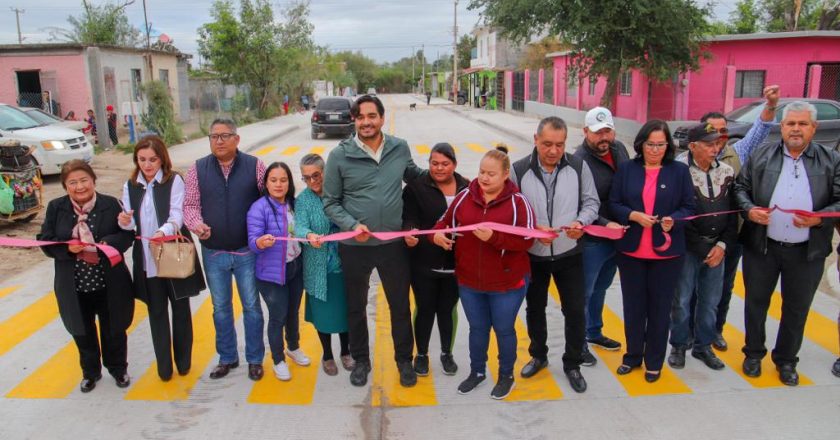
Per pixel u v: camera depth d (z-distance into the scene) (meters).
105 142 18.89
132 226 4.06
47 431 3.87
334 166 4.03
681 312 4.49
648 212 4.08
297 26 38.00
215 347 4.99
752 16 32.09
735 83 19.47
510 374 4.20
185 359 4.51
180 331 4.45
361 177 4.00
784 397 4.18
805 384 4.36
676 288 4.46
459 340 5.21
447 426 3.90
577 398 4.21
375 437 3.79
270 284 4.27
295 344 4.69
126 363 4.45
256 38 33.41
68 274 3.97
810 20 29.97
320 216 4.24
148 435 3.82
